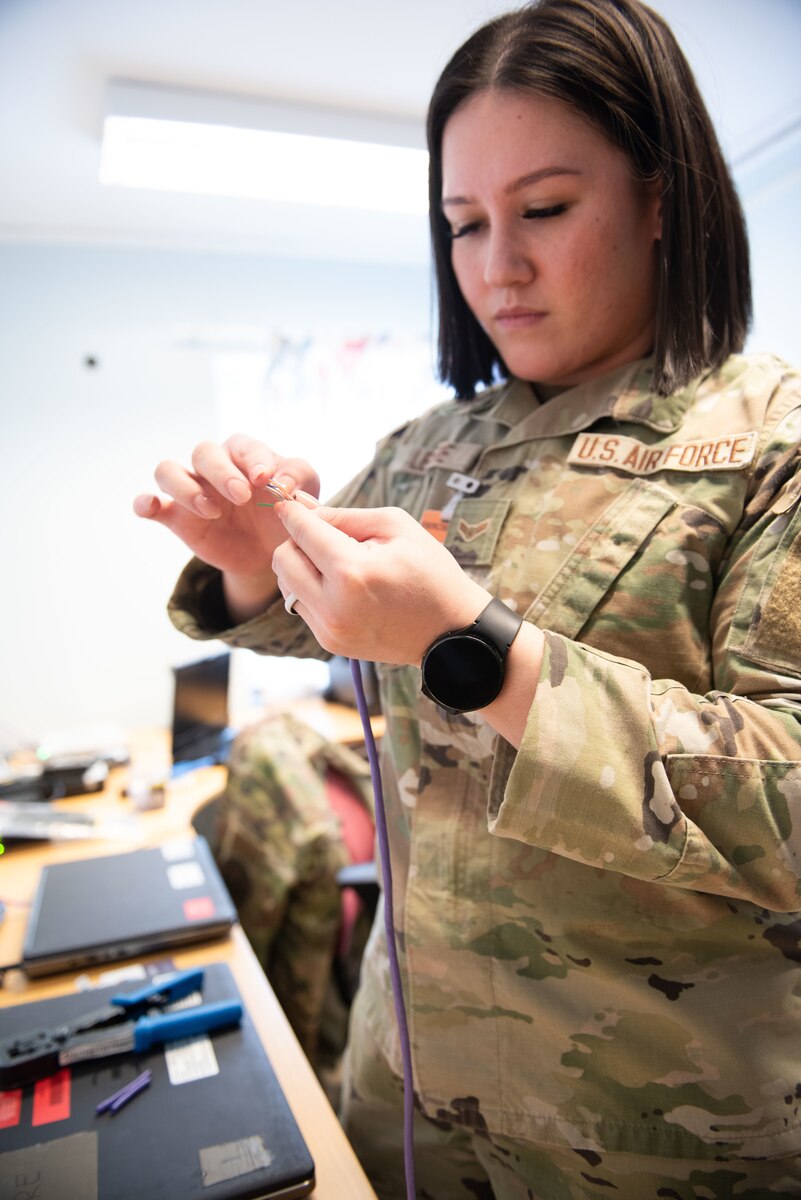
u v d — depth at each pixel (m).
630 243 0.72
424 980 0.71
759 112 2.17
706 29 1.75
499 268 0.72
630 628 0.65
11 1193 0.68
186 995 0.96
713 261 0.75
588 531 0.68
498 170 0.69
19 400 2.77
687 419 0.70
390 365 3.25
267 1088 0.81
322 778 1.92
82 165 2.14
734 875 0.53
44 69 1.71
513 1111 0.69
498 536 0.73
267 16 1.57
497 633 0.54
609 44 0.67
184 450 3.02
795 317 2.49
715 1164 0.64
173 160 1.97
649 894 0.64
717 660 0.63
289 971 1.81
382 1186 0.87
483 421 0.84
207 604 0.92
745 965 0.64
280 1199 0.70
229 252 2.86
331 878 1.81
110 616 2.97
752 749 0.53
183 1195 0.68
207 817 2.41
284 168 2.05
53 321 2.69
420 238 2.84
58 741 2.57
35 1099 0.79
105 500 2.92
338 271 3.02
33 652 2.88
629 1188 0.66
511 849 0.68
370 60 1.73
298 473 0.75
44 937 1.14
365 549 0.53
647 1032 0.64
